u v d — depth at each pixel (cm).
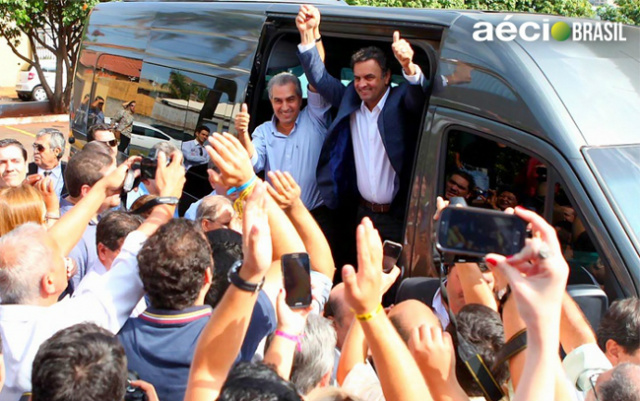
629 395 235
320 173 532
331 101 540
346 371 286
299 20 512
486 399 255
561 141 380
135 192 532
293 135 566
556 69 409
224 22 628
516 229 209
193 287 277
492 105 415
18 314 288
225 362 229
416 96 464
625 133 394
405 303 304
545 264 175
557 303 176
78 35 2214
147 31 748
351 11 515
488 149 428
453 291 331
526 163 412
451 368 223
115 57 806
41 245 299
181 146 666
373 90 494
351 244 563
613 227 356
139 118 745
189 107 657
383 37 498
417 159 459
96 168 451
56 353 221
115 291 298
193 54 660
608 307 323
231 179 266
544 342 176
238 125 451
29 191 408
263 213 229
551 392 175
